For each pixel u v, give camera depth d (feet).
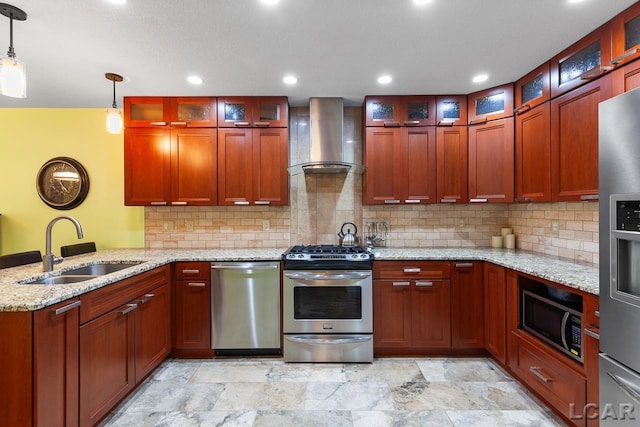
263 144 9.76
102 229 10.89
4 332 4.36
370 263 8.50
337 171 10.48
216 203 9.73
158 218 10.80
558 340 5.90
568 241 8.00
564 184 7.08
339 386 7.23
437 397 6.76
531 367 6.55
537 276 6.26
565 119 7.04
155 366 7.61
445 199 9.65
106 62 7.47
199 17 5.77
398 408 6.39
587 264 7.09
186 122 9.66
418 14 5.74
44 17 5.68
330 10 5.60
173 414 6.23
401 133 9.72
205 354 8.79
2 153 10.82
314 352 8.41
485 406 6.43
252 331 8.71
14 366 4.35
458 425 5.85
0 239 10.82
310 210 10.80
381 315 8.60
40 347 4.44
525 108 8.28
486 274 8.36
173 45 6.74
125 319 6.41
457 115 9.70
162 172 9.68
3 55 6.91
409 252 9.28
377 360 8.54
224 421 6.02
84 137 10.86
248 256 8.77
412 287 8.57
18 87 5.24
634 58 5.43
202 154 9.71
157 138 9.68
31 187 10.87
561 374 5.68
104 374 5.76
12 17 5.58
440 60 7.55
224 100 9.71
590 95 6.35
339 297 8.52
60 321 4.80
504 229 10.39
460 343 8.52
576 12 5.69
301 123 10.73
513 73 8.27
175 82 8.66
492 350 8.07
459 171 9.64
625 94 4.15
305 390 7.07
